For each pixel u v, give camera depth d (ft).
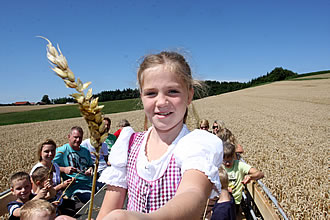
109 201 4.40
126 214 1.76
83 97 2.70
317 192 17.54
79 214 10.11
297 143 37.04
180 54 4.13
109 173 4.51
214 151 3.30
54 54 2.56
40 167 12.83
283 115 79.15
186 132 4.24
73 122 112.78
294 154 29.50
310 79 276.00
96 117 2.80
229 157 13.96
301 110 91.50
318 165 24.99
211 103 157.69
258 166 24.89
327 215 14.65
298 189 18.37
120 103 203.00
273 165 25.50
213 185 3.14
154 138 4.23
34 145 51.72
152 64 3.75
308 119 67.05
